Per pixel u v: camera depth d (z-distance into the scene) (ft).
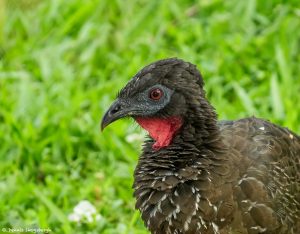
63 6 57.72
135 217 41.32
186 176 34.01
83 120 48.75
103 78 52.29
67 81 51.80
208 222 33.91
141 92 34.60
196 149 34.27
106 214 42.98
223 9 55.47
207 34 53.88
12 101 50.52
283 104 48.55
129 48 54.44
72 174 45.50
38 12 57.67
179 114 34.27
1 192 44.14
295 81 51.03
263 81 51.21
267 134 36.73
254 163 34.96
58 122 48.16
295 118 47.19
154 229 34.58
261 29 54.44
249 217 34.01
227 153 34.60
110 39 54.90
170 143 34.60
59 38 55.77
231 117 48.42
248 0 54.54
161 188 34.12
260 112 48.67
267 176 34.86
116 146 46.57
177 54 53.47
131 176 44.52
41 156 46.42
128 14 56.29
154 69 34.55
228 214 33.81
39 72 53.47
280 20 53.47
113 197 43.93
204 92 34.83
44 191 44.19
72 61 54.70
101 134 47.39
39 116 48.49
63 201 43.65
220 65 51.75
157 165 34.37
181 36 53.72
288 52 51.78
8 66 54.44
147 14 55.93
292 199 35.68
